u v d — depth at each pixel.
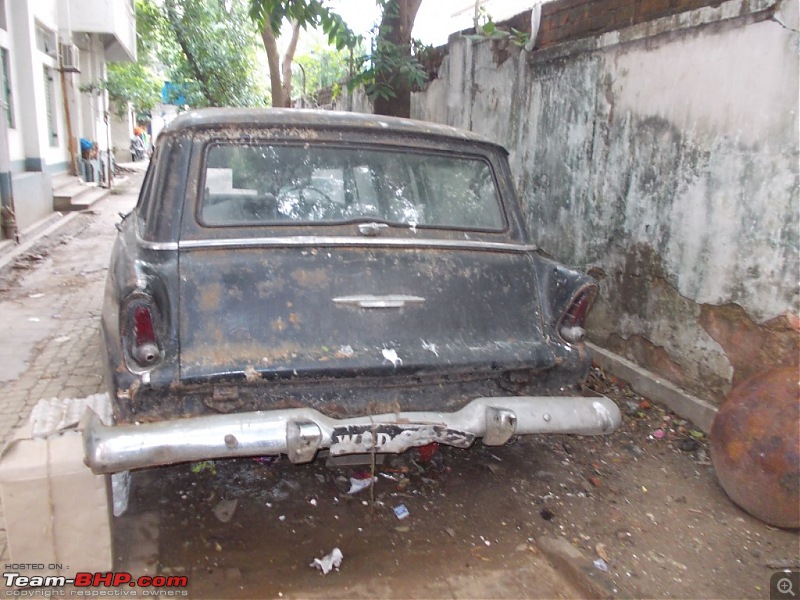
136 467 2.38
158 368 2.49
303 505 3.16
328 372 2.64
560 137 5.29
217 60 15.95
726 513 3.19
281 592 2.53
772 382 3.10
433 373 2.83
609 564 2.76
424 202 3.12
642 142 4.37
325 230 2.86
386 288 2.83
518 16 6.09
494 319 3.02
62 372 4.72
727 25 3.64
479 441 3.90
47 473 2.38
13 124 9.95
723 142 3.71
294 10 6.00
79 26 14.30
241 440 2.45
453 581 2.65
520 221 3.30
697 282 3.96
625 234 4.59
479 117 6.70
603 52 4.71
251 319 2.62
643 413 4.19
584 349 3.15
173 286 2.58
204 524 2.97
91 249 9.15
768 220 3.45
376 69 6.98
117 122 24.16
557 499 3.29
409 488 3.37
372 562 2.74
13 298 6.65
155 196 2.78
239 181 2.82
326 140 2.97
